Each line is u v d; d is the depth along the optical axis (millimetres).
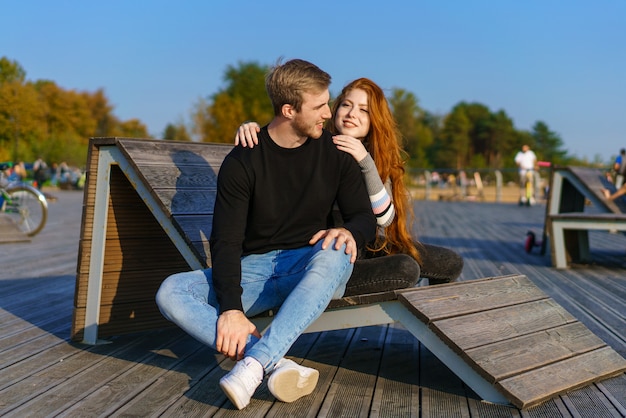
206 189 3260
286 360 2373
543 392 2426
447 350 2498
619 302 4531
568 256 6645
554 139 68125
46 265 6195
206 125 40031
